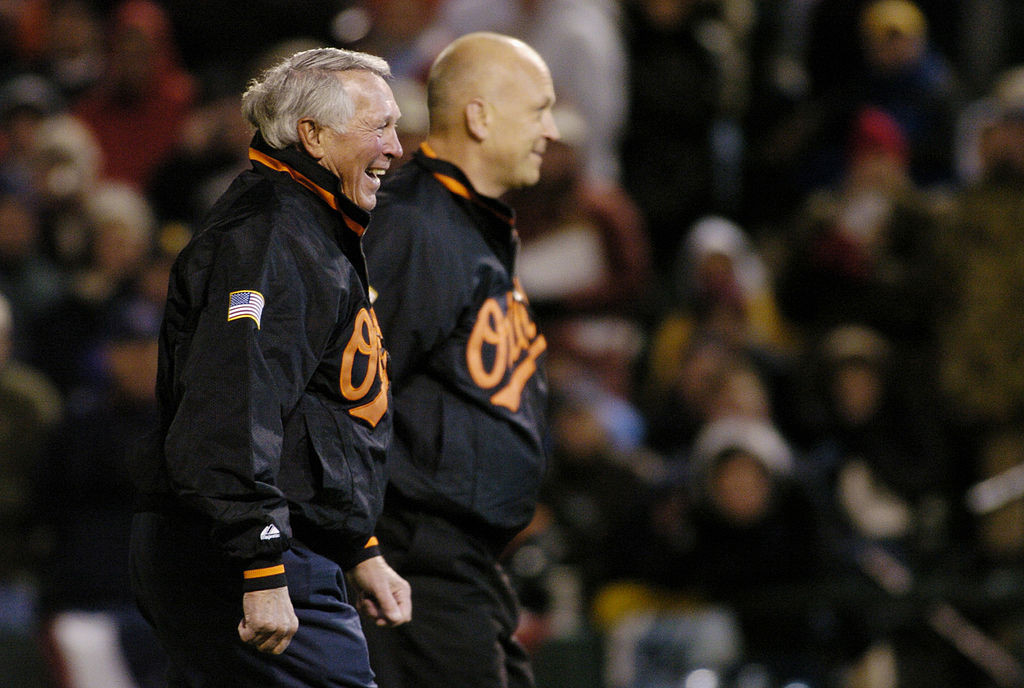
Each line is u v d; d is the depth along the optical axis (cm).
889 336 2917
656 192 3281
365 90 1173
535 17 3189
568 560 2406
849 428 2620
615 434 2598
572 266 2886
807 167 3331
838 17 3394
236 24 3747
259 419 1058
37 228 3131
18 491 2559
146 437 1150
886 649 2258
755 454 2278
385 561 1345
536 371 1434
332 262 1134
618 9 3356
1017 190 2828
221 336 1068
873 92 3350
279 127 1156
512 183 1413
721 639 2238
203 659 1130
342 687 1151
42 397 2642
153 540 1135
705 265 2906
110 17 3978
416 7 3297
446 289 1343
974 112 3581
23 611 2467
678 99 3278
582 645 2231
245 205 1130
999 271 2795
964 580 2325
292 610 1068
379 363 1188
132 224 2981
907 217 2995
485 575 1384
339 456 1141
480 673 1359
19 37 3828
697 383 2688
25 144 3462
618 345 2872
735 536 2283
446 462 1342
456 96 1400
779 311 3045
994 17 3844
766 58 3469
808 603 2255
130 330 2461
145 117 3509
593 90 3147
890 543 2456
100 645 2341
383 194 1370
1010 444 2689
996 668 2242
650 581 2327
